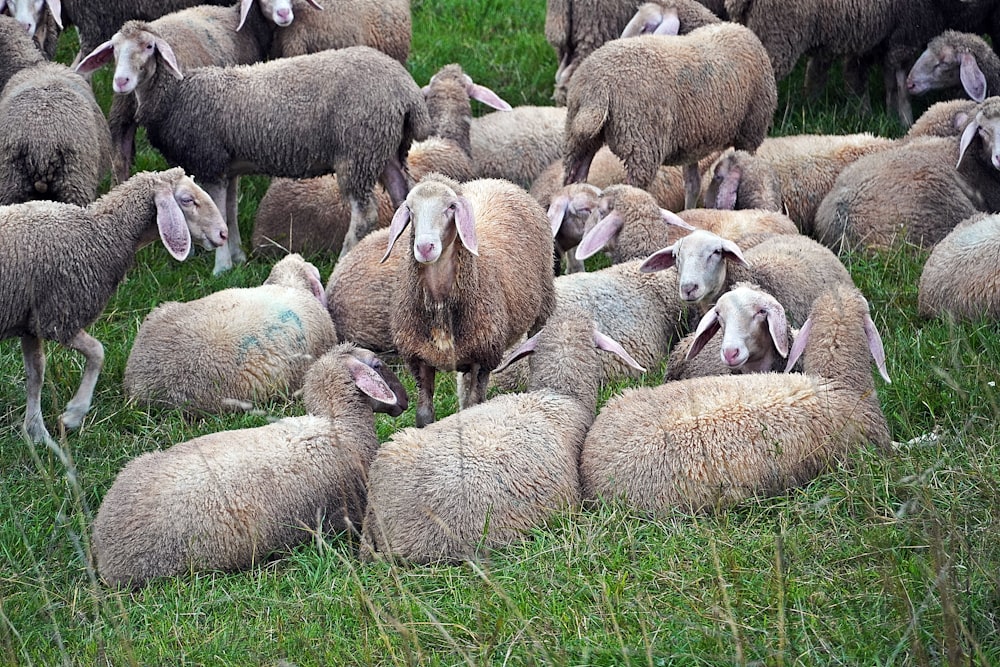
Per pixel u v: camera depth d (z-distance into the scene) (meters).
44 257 11.88
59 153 14.13
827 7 17.94
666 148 15.41
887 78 19.14
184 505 9.82
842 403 10.62
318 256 16.39
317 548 10.16
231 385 12.73
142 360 12.79
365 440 10.84
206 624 9.19
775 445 10.17
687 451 10.12
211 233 12.85
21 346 12.91
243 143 15.34
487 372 11.80
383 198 16.48
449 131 17.28
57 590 9.89
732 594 8.95
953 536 8.89
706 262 12.93
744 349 11.59
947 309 13.45
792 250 13.92
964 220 14.62
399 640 8.64
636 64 15.06
